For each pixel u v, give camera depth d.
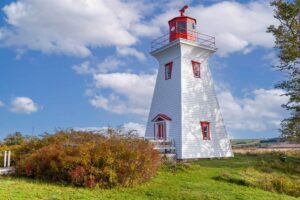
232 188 17.23
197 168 21.84
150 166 16.94
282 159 27.84
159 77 33.03
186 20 31.59
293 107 28.44
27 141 22.42
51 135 20.28
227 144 31.34
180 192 15.31
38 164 16.27
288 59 29.11
